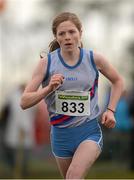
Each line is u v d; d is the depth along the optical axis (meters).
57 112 10.16
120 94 10.26
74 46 9.91
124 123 22.33
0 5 23.78
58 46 10.45
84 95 10.07
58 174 21.69
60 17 9.96
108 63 10.21
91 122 10.16
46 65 10.05
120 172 22.38
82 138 10.14
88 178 20.48
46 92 9.62
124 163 23.23
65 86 10.05
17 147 20.41
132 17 39.19
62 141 10.26
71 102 10.08
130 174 21.73
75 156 9.83
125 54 39.00
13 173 20.81
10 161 20.83
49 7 38.47
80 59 10.03
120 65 38.72
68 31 9.88
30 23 37.09
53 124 10.30
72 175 9.64
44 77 10.09
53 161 24.61
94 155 9.86
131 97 22.27
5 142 21.27
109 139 23.38
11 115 20.23
